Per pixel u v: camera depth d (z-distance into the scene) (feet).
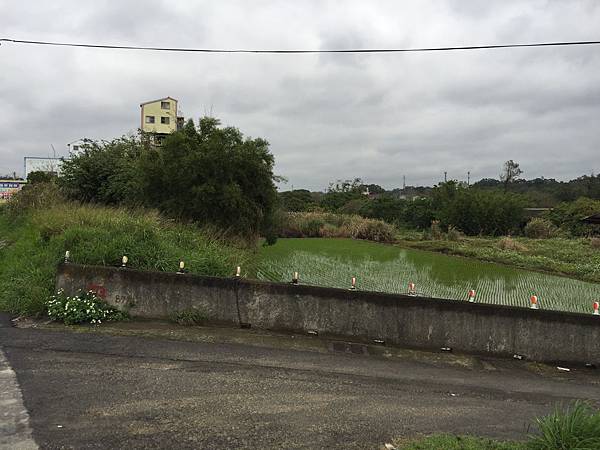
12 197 79.10
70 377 17.26
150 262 29.84
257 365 20.18
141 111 228.63
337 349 23.84
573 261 91.81
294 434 13.99
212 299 26.03
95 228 33.58
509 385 21.01
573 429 12.98
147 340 22.38
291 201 207.21
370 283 55.57
